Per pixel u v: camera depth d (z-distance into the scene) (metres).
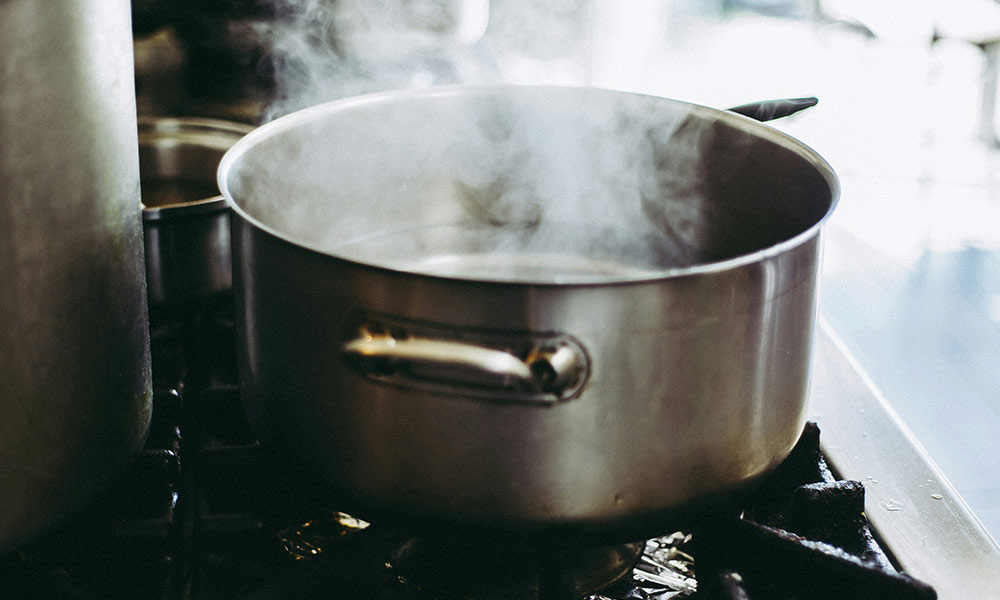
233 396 0.65
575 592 0.53
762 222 0.65
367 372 0.44
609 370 0.42
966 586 0.52
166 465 0.57
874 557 0.53
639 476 0.45
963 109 2.19
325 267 0.44
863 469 0.62
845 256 1.60
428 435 0.44
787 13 2.38
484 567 0.54
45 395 0.48
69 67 0.45
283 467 0.52
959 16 2.26
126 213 0.52
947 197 1.92
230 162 0.55
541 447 0.43
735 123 0.65
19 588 0.49
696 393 0.44
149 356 0.58
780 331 0.47
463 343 0.42
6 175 0.43
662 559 0.58
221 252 0.73
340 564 0.50
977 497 1.17
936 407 1.32
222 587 0.54
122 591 0.54
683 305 0.42
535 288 0.40
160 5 0.96
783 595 0.50
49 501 0.49
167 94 1.01
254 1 0.97
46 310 0.46
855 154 2.04
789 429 0.51
